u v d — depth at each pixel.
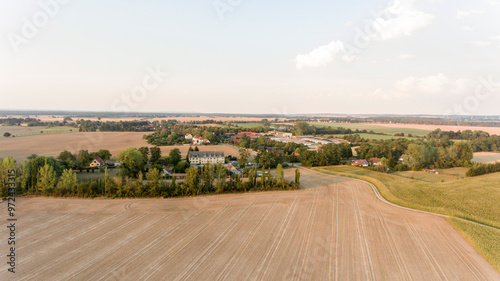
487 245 39.34
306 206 57.44
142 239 40.94
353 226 47.16
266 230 44.97
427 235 43.84
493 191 68.00
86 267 33.38
